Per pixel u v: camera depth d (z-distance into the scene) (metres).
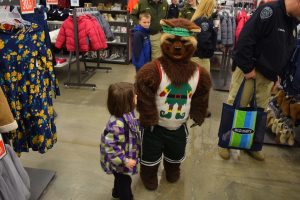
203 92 1.85
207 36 3.01
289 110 2.64
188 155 2.57
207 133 3.00
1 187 1.38
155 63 1.72
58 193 2.01
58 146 2.61
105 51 5.73
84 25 3.90
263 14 2.01
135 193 2.04
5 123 1.33
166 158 2.09
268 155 2.64
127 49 5.55
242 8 4.47
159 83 1.71
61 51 4.79
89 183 2.13
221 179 2.25
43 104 1.83
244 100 2.39
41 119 1.82
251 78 2.24
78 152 2.53
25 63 1.66
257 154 2.54
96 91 4.11
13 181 1.45
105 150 1.63
